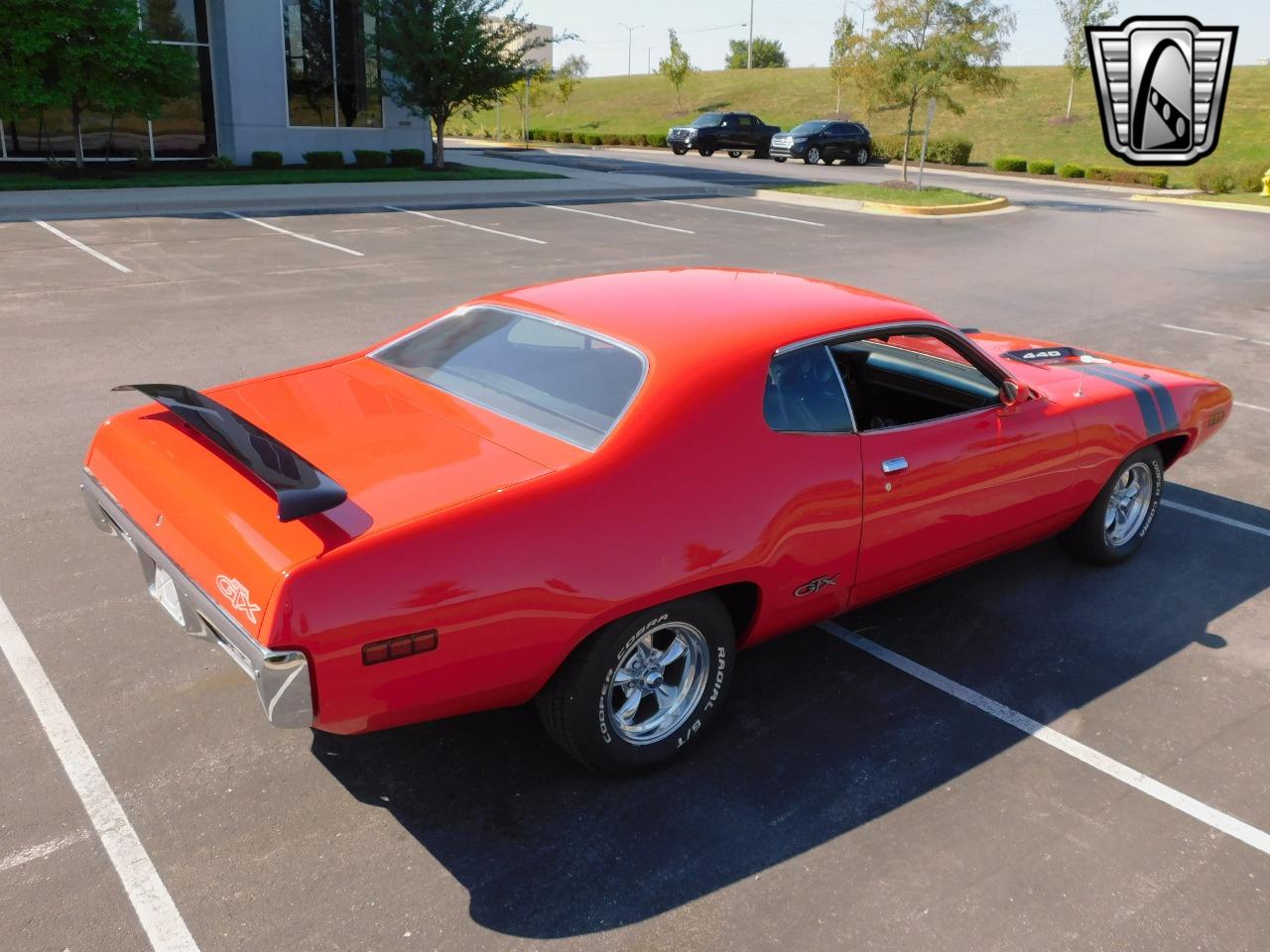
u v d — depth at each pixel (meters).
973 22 25.89
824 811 3.24
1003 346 5.46
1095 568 5.11
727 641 3.39
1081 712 3.85
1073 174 37.53
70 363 8.01
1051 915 2.83
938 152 41.78
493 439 3.16
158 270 12.20
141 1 23.89
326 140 27.33
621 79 75.62
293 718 2.58
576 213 19.80
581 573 2.88
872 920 2.80
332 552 2.59
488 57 26.39
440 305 10.72
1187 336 10.70
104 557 4.75
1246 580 5.03
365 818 3.13
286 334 9.23
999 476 4.11
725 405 3.26
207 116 25.77
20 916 2.68
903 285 13.27
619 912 2.80
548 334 3.62
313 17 26.16
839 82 52.50
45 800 3.13
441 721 3.65
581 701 3.07
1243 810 3.32
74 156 23.61
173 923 2.69
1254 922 2.84
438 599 2.69
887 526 3.71
